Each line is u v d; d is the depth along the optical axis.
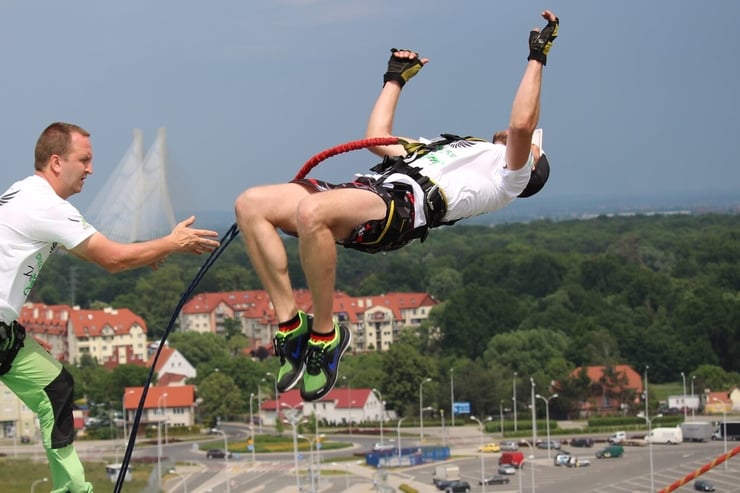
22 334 10.55
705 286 193.75
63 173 10.41
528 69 10.83
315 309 10.28
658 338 167.38
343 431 139.62
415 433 135.50
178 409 142.12
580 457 109.19
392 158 10.73
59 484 10.82
